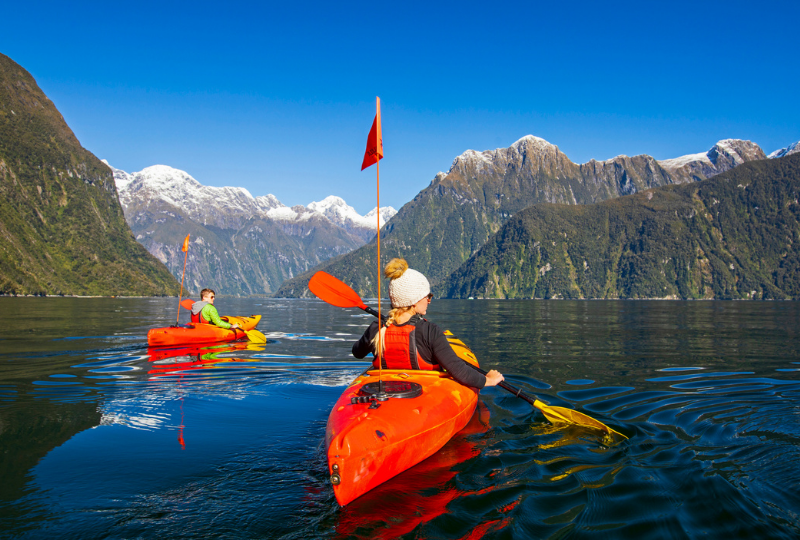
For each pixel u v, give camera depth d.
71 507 2.51
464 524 2.39
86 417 4.28
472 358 5.23
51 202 178.62
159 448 3.44
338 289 4.34
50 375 6.47
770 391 5.47
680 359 8.40
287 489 2.78
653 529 2.33
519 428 4.01
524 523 2.40
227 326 10.68
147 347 9.68
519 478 2.96
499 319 23.23
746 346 10.62
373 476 2.77
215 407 4.67
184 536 2.25
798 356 8.85
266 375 6.52
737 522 2.39
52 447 3.45
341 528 2.35
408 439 3.05
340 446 2.62
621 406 4.79
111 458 3.23
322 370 6.98
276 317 25.23
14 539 2.19
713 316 27.61
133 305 47.09
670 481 2.88
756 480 2.86
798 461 3.14
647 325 18.62
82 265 163.00
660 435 3.79
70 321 18.72
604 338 12.66
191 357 8.30
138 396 5.15
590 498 2.67
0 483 2.80
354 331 15.05
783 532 2.29
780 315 29.22
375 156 3.71
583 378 6.41
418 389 3.59
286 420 4.20
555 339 12.32
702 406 4.72
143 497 2.64
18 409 4.56
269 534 2.28
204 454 3.32
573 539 2.25
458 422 3.77
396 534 2.29
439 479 2.94
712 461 3.18
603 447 3.53
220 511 2.50
